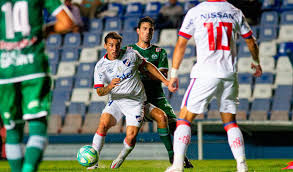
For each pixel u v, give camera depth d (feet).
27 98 34.71
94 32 158.61
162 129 62.54
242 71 136.15
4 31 34.86
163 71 67.10
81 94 140.67
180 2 162.91
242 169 42.96
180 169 41.68
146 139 108.68
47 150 114.52
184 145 41.96
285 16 147.23
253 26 146.41
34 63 34.60
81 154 57.98
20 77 34.35
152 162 86.12
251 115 117.80
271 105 126.82
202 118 118.52
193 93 42.16
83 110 135.85
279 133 108.06
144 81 65.98
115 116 61.05
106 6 167.53
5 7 34.94
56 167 70.69
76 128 125.59
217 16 42.96
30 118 34.50
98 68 60.08
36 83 34.50
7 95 35.09
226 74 42.04
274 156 108.06
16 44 34.60
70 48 154.40
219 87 42.42
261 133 108.88
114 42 57.72
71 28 35.96
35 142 34.37
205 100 42.16
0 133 101.65
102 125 60.34
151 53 66.69
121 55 59.82
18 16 34.86
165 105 66.95
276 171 53.93
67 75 149.69
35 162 33.99
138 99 60.49
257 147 108.88
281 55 139.13
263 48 141.28
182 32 43.32
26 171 33.60
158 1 164.86
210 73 41.81
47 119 35.63
